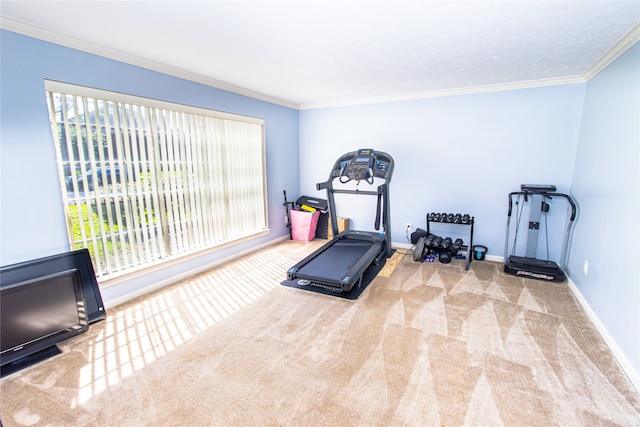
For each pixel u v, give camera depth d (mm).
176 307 2883
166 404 1752
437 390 1840
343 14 1945
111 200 2758
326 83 3762
